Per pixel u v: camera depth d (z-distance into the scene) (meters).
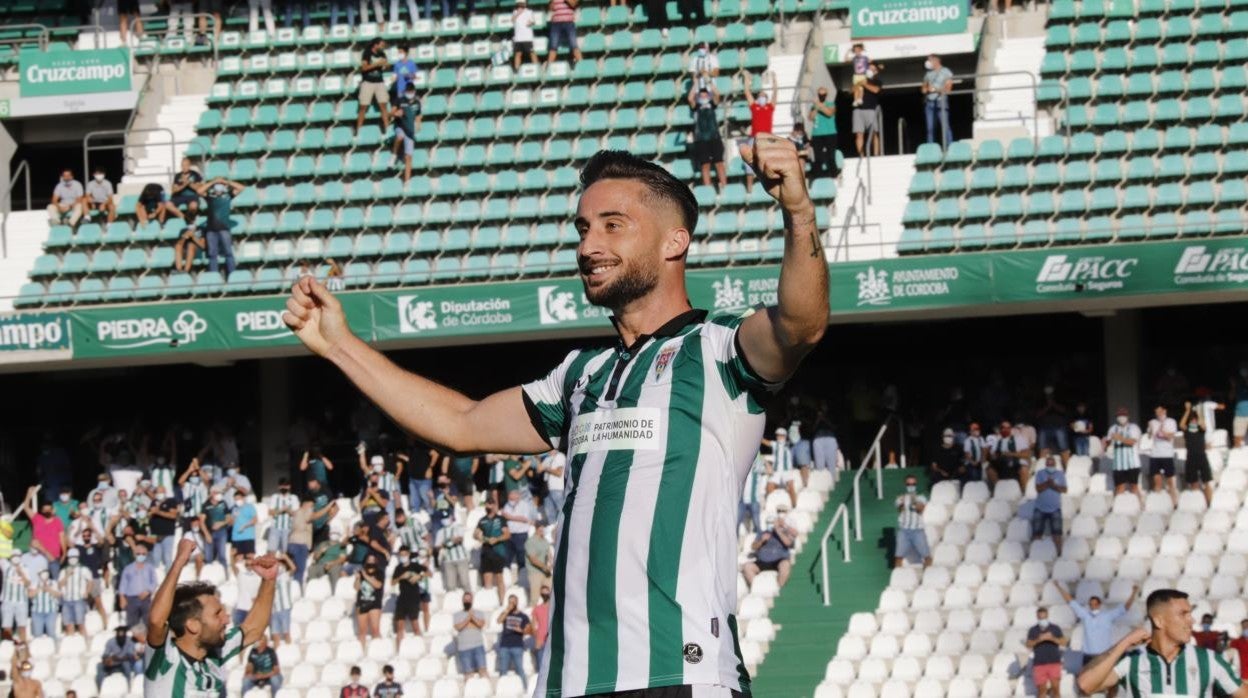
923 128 38.56
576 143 34.38
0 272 33.66
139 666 26.56
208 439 30.72
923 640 25.31
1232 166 31.56
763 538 26.73
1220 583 25.53
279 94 36.53
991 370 31.08
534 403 5.34
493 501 27.14
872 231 31.69
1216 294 28.41
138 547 27.33
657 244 5.05
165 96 37.53
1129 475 27.16
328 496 28.59
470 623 25.45
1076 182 31.75
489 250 32.72
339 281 32.44
